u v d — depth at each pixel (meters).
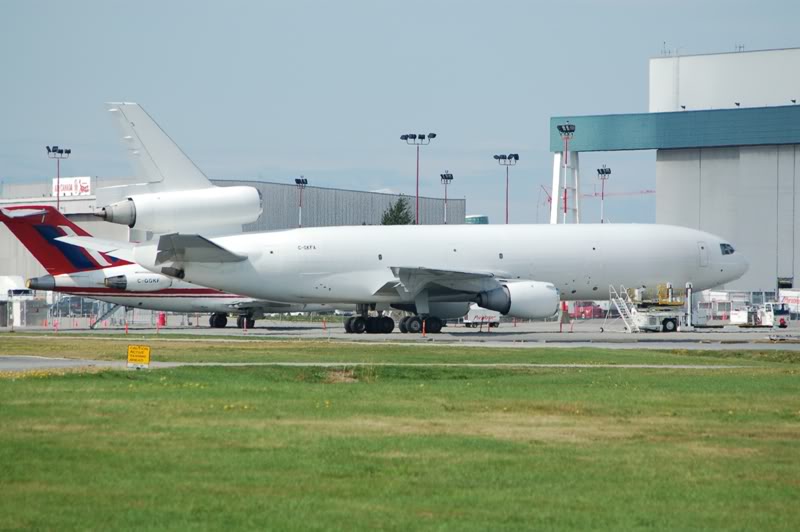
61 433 34.78
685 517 24.72
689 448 33.59
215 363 66.75
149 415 39.47
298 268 104.25
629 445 34.09
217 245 99.69
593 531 23.38
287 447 32.84
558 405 44.59
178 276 103.88
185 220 101.12
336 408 42.84
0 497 25.83
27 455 30.80
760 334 109.25
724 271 114.44
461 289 103.69
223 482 27.75
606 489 27.53
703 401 46.47
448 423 38.78
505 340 95.94
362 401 45.53
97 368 60.50
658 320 111.69
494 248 107.88
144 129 100.69
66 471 28.73
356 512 24.78
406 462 30.72
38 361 69.06
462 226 109.69
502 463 30.73
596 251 110.06
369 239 106.25
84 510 24.61
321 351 78.31
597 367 65.56
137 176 101.56
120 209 99.44
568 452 32.66
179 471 28.98
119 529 22.97
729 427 38.31
